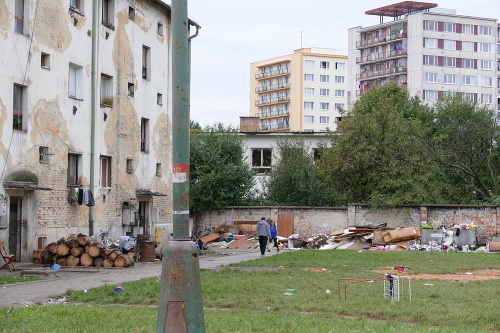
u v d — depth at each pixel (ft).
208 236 153.99
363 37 403.54
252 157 208.95
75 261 80.79
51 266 79.46
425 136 168.55
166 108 128.67
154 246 92.68
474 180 189.16
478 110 200.85
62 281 61.77
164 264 25.11
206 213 164.14
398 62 380.58
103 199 103.50
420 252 118.01
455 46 370.53
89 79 100.07
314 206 162.71
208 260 95.14
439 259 97.35
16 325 35.19
